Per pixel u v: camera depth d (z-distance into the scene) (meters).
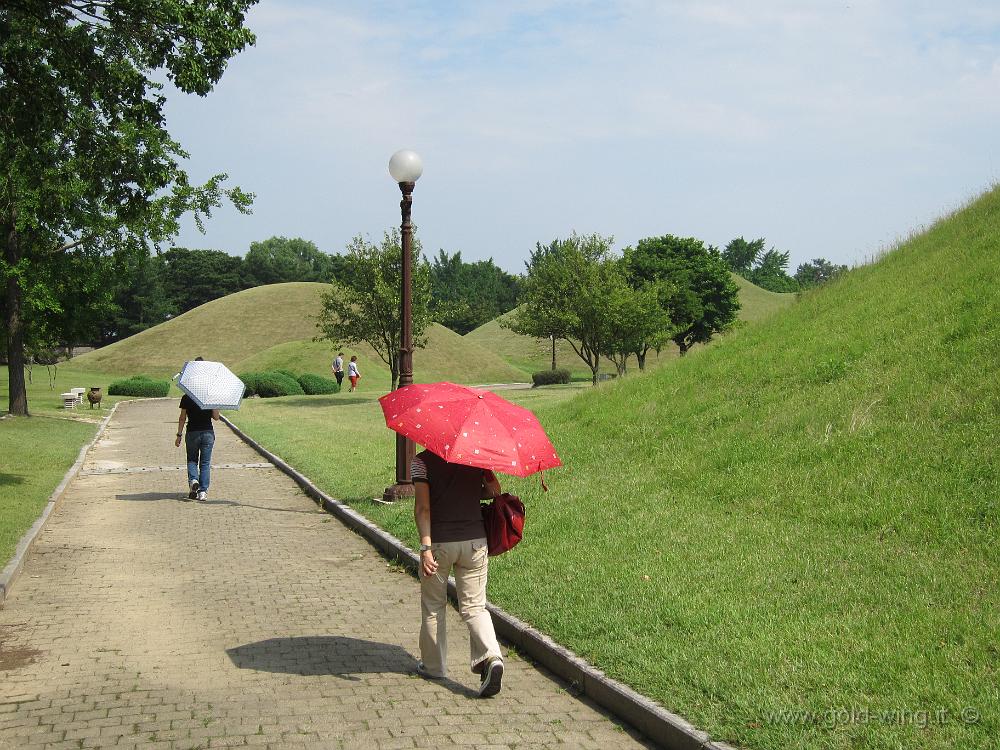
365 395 45.94
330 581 8.76
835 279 18.25
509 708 5.30
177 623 7.15
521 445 5.39
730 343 16.80
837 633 5.71
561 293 42.69
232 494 14.70
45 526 11.55
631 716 5.01
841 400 11.52
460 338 79.19
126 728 4.88
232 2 14.23
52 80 14.20
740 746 4.34
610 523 9.41
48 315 31.12
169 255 133.00
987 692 4.62
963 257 14.88
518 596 7.20
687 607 6.49
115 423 30.62
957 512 7.78
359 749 4.62
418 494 5.55
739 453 11.11
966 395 10.11
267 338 79.88
